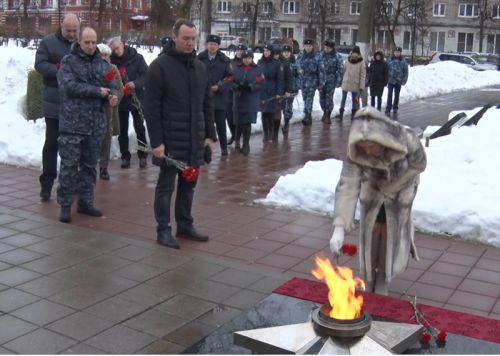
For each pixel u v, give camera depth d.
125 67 8.88
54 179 7.36
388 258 4.31
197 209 7.15
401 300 4.49
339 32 60.12
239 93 10.47
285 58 11.89
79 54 6.42
